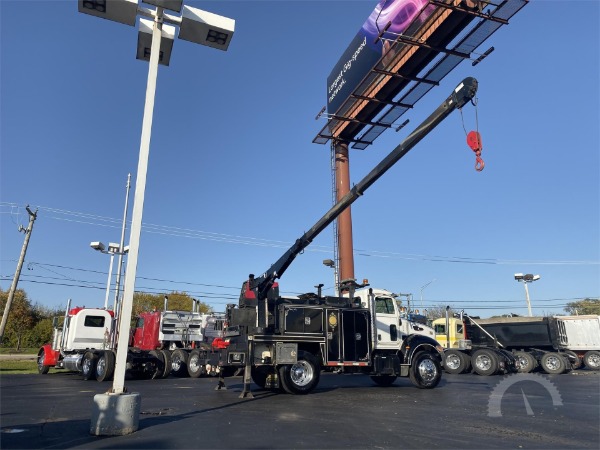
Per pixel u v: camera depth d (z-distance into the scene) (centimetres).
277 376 1258
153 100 834
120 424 690
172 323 2041
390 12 2458
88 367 1777
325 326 1327
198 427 752
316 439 666
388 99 2627
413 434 709
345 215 2950
